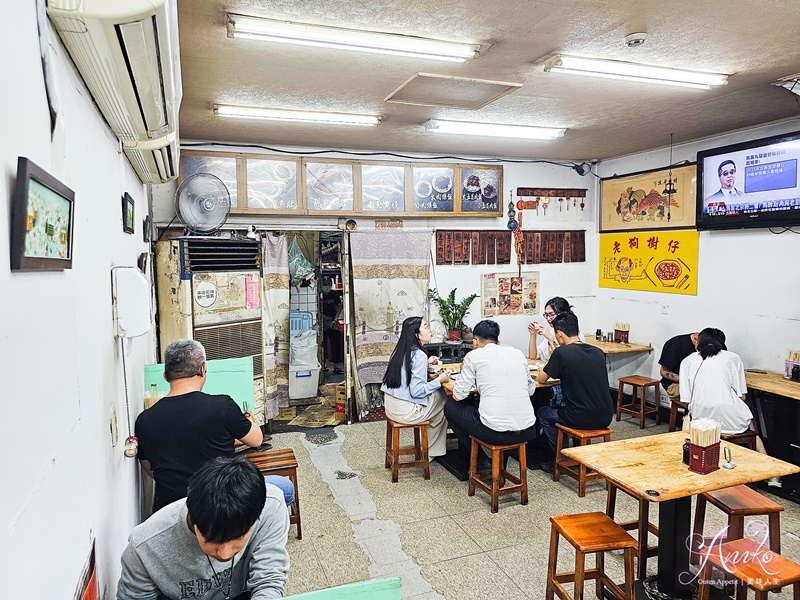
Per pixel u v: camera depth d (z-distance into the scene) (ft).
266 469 9.61
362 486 12.25
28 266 2.53
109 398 5.41
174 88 5.37
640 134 15.55
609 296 20.24
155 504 7.62
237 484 3.89
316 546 9.68
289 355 18.56
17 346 2.43
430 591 8.34
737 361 12.17
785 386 12.50
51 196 2.99
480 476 12.49
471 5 7.16
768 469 7.43
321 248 20.10
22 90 2.69
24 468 2.46
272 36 7.89
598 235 20.68
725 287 15.66
